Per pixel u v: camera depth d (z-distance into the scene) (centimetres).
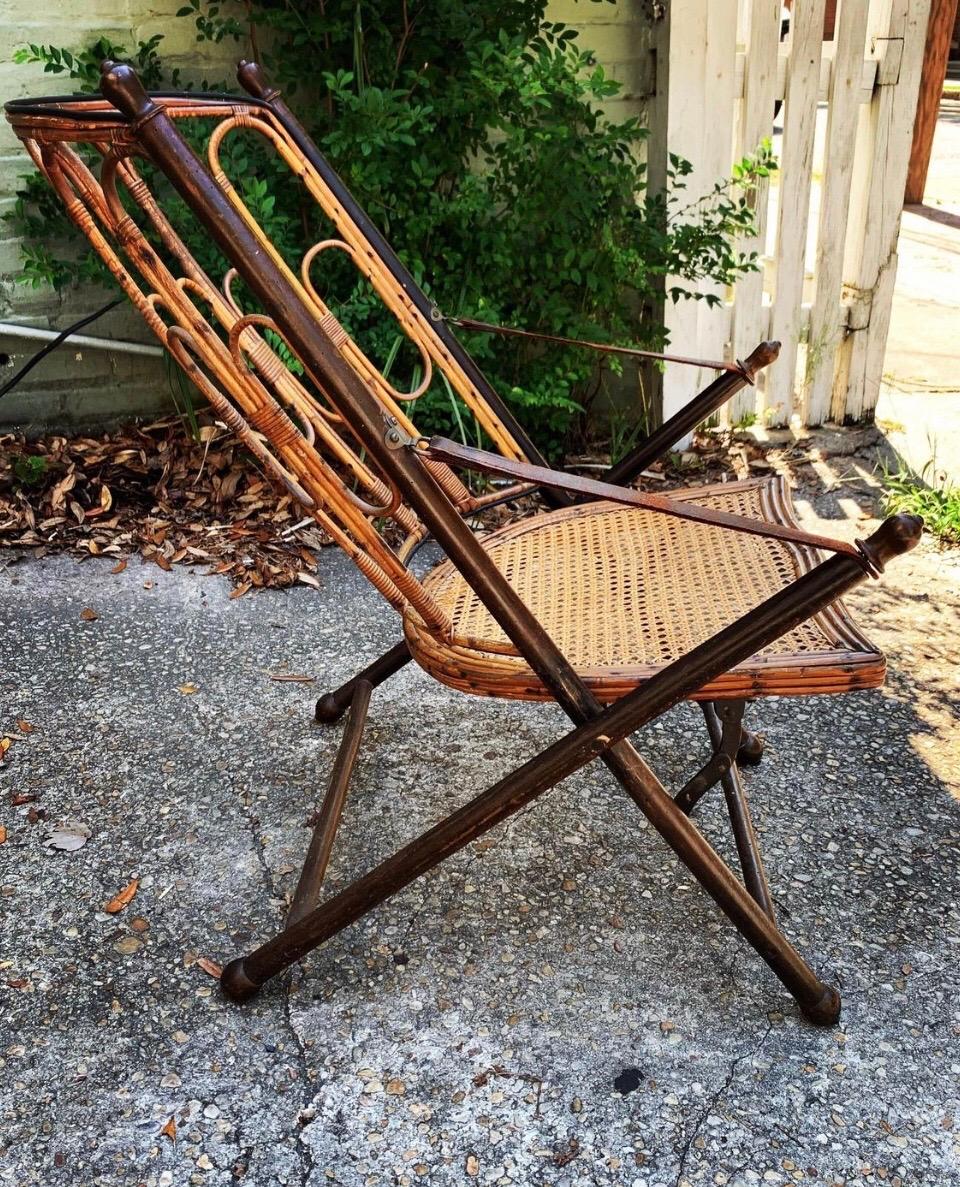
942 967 148
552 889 163
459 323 174
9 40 267
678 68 291
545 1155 123
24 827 175
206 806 180
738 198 311
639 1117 127
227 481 287
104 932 154
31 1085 131
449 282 281
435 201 269
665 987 145
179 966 149
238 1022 140
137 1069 133
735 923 133
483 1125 126
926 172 709
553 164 277
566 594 151
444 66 282
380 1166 122
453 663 129
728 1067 133
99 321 295
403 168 273
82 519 272
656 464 318
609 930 155
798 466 318
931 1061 134
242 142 268
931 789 185
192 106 142
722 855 170
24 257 283
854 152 316
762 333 327
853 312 329
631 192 292
